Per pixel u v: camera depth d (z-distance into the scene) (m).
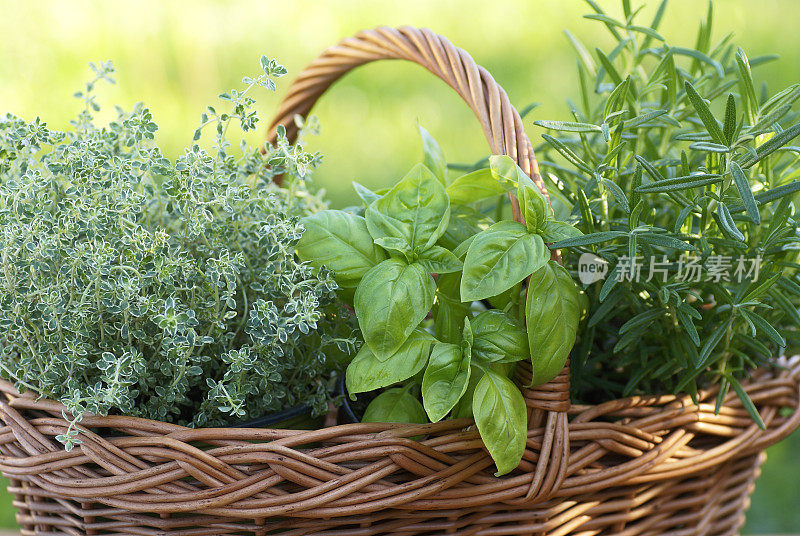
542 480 1.14
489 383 1.12
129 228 1.16
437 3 3.41
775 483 1.80
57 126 2.73
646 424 1.17
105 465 1.13
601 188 1.17
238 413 1.13
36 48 2.99
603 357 1.22
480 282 1.11
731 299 1.15
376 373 1.13
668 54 1.19
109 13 3.04
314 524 1.14
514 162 1.13
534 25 3.25
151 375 1.16
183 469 1.12
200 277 1.17
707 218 1.15
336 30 3.32
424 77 3.01
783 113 1.11
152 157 1.17
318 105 2.89
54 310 1.13
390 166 2.52
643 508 1.19
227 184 1.17
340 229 1.18
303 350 1.21
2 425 1.18
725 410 1.20
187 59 3.05
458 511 1.15
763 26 3.08
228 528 1.13
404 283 1.14
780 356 1.23
